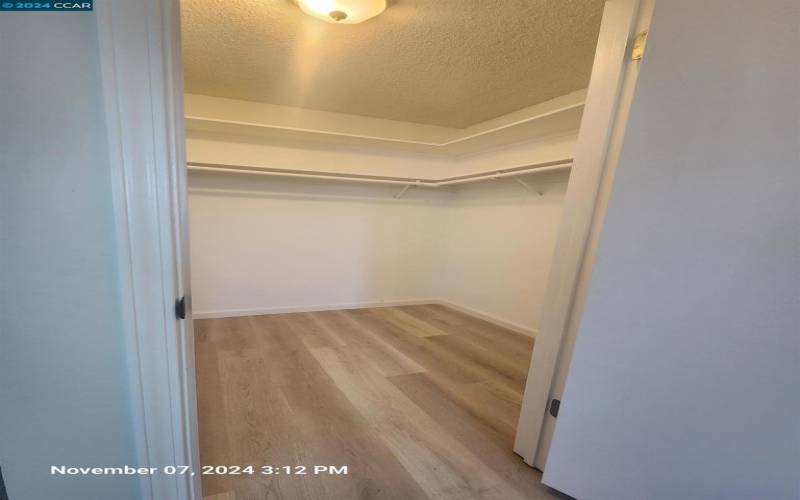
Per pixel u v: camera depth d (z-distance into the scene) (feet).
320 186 10.62
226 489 3.70
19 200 1.57
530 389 4.32
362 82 7.86
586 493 3.50
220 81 7.92
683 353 2.74
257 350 7.57
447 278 12.96
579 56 6.31
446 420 5.26
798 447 2.26
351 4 4.73
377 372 6.81
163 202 1.76
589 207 3.64
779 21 2.19
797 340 2.23
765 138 2.28
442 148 11.12
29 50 1.48
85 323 1.77
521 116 9.60
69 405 1.82
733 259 2.45
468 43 5.97
